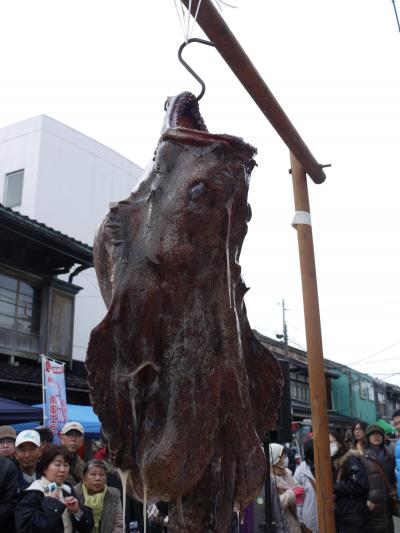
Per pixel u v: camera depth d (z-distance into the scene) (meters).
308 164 3.76
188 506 1.95
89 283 17.59
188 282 1.89
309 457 6.23
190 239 1.87
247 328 2.18
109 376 1.80
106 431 1.78
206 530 1.94
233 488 1.97
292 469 13.42
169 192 1.89
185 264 1.86
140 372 1.86
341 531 5.76
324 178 4.02
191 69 2.09
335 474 6.01
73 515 3.97
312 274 3.88
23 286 14.27
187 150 1.92
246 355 2.16
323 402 3.69
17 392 12.71
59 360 14.82
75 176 17.84
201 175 1.86
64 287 15.29
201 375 1.88
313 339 3.78
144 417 1.85
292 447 16.38
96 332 1.78
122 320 1.84
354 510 5.74
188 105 2.05
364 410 36.06
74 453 5.49
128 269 1.87
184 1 2.29
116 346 1.83
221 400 1.95
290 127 3.29
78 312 17.05
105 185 18.86
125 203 1.99
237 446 1.96
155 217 1.90
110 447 1.79
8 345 13.45
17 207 16.80
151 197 1.92
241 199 1.95
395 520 9.59
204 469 1.88
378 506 5.96
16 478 3.91
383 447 6.78
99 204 18.52
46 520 3.66
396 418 6.72
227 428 1.96
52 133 17.31
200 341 1.89
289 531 4.90
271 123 3.27
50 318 14.64
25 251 14.01
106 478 4.74
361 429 7.11
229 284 1.94
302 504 5.89
